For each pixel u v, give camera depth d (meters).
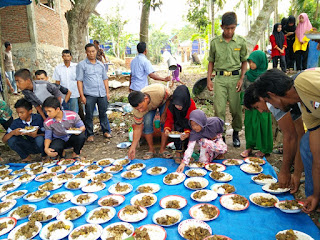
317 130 2.04
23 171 3.79
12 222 2.51
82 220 2.49
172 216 2.41
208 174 3.26
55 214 2.60
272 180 2.90
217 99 4.23
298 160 2.57
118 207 2.68
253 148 3.95
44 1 12.10
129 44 40.09
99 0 6.23
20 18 10.44
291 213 2.31
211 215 2.35
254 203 2.49
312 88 1.74
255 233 2.13
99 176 3.34
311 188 2.42
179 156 3.79
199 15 14.08
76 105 5.53
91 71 4.95
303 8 10.95
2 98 5.96
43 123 4.09
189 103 3.58
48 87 4.15
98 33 30.02
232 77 4.11
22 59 10.77
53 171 3.70
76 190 3.12
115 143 5.17
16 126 4.08
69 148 4.69
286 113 2.37
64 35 13.85
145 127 4.06
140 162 3.87
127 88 10.51
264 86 1.95
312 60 7.30
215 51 4.18
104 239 2.15
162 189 2.98
